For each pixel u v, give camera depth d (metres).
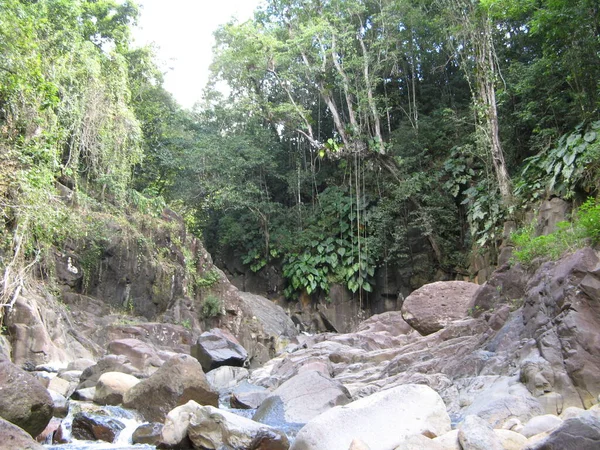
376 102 22.81
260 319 21.28
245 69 24.02
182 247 19.30
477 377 8.29
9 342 11.16
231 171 24.06
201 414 5.95
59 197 14.66
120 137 17.61
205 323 18.89
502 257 14.27
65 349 12.33
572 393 6.75
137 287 17.03
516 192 15.52
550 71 14.91
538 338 7.72
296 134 26.72
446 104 23.23
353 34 23.58
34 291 12.95
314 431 5.20
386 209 21.67
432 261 21.58
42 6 14.76
